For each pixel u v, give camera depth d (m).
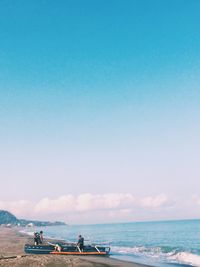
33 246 45.81
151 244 77.00
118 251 58.56
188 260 43.81
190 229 164.62
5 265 31.75
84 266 31.73
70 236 124.44
